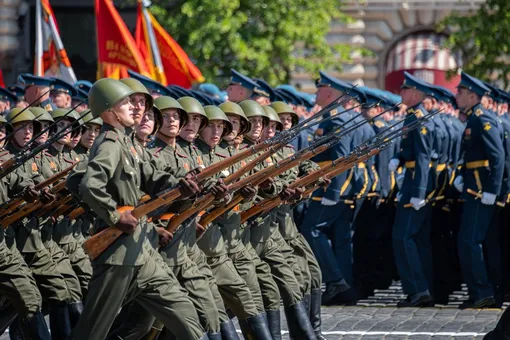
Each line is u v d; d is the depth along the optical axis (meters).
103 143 20.58
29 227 26.00
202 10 60.78
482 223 36.38
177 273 22.97
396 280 41.97
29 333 24.56
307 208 38.19
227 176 24.84
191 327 21.09
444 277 38.84
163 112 24.83
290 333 27.52
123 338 22.06
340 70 67.12
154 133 24.33
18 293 24.48
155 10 62.62
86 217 28.03
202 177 22.33
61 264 26.64
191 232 23.84
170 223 22.67
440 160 37.88
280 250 28.31
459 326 32.94
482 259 36.59
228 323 24.17
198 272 23.33
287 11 63.12
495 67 58.44
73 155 29.00
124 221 20.34
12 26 69.56
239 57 61.25
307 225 37.41
